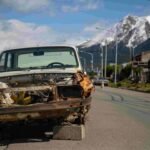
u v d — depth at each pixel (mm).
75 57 12648
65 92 10625
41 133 11961
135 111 20531
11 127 12547
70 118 11234
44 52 12758
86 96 10891
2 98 10492
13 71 11859
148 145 10633
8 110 10219
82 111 10977
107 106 23500
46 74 11289
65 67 12391
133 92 49562
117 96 37250
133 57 116375
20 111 10211
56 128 11141
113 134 12328
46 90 10539
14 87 10672
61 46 12766
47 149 9969
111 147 10281
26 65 12742
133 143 10875
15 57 12797
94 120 15875
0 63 12859
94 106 23328
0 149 10016
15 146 10359
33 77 11312
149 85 67812
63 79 11141
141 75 90125
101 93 43250
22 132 12141
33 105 10227
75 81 10844
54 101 10289
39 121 11273
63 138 11133
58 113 10414
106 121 15602
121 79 108062
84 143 10727
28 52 12789
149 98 35000
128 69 105188
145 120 16250
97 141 11047
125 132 12781
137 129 13500
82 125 11328
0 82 11062
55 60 12680
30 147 10211
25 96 10594
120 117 17188
